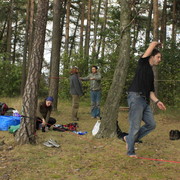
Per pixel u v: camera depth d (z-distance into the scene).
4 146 4.97
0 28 27.36
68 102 13.42
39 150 4.85
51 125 6.82
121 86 6.01
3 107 7.48
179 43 11.06
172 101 10.74
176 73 10.62
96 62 13.05
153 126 3.87
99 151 4.95
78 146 5.27
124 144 5.48
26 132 5.10
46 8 5.31
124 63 6.00
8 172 3.74
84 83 12.99
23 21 27.25
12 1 21.27
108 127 5.98
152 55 3.80
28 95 5.14
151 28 16.84
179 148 5.31
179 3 18.88
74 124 7.12
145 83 3.78
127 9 5.99
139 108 3.76
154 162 4.38
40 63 5.28
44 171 3.82
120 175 3.73
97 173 3.79
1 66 15.51
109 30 14.12
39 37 5.24
